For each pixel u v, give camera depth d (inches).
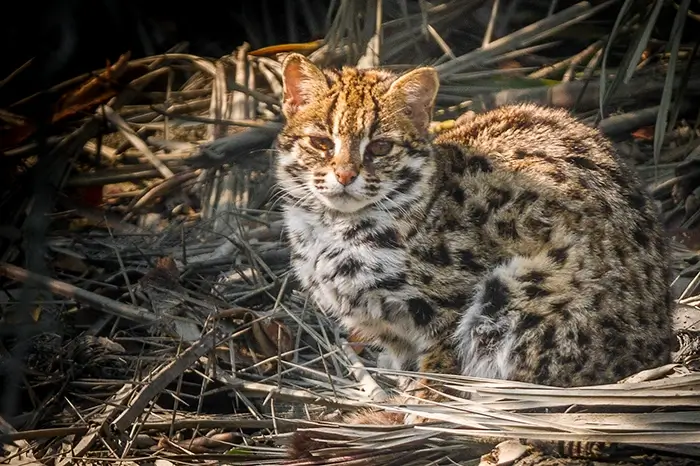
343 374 431.2
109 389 414.6
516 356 370.9
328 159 386.0
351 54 583.5
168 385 419.2
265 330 433.7
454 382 350.0
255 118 572.4
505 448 338.6
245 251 484.4
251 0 665.6
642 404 321.4
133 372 422.0
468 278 384.5
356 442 347.6
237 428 392.5
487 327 377.7
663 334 377.4
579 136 406.0
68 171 548.4
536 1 636.7
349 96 390.0
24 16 561.9
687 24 610.9
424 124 396.5
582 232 377.4
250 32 652.7
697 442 309.4
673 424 315.6
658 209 483.8
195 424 386.0
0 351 426.6
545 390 333.1
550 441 332.5
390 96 391.5
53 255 492.4
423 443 346.0
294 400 396.8
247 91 572.4
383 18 623.5
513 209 383.9
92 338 432.1
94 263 491.2
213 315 424.2
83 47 612.7
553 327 367.2
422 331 391.5
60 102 572.4
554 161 393.7
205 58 624.1
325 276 399.2
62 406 408.2
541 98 567.2
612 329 366.3
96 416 392.8
